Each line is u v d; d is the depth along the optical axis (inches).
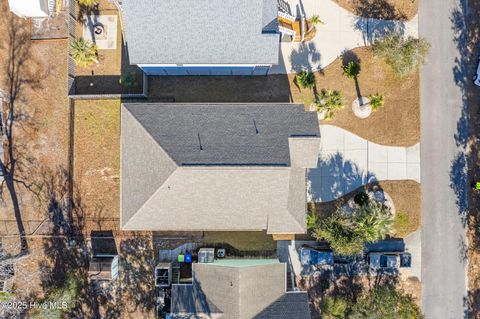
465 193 1248.2
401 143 1248.8
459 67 1247.5
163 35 1069.8
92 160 1248.2
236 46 1087.6
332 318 1214.9
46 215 1248.8
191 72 1215.6
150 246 1247.5
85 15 1237.1
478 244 1244.5
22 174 1250.6
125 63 1244.5
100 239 1246.9
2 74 1247.5
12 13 1245.7
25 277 1252.5
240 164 1035.9
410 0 1245.1
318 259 1214.9
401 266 1224.8
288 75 1246.9
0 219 1242.0
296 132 1087.0
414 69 1203.9
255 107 1114.1
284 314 1133.7
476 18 1244.5
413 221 1245.7
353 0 1246.3
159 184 1050.7
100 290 1253.7
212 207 1090.7
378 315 1141.1
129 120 1095.6
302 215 1127.6
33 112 1247.5
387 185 1248.2
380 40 1238.9
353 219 1130.7
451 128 1248.8
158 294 1228.5
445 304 1248.2
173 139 1062.4
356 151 1250.6
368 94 1246.9
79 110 1246.3
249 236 1251.8
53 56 1248.2
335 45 1250.0
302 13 1246.3
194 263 1175.0
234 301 1106.7
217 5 1043.9
